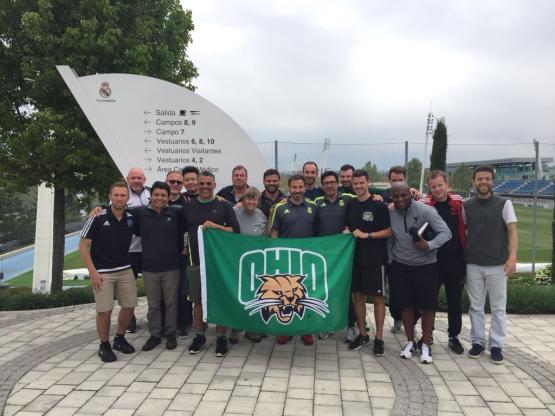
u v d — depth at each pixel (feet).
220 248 16.89
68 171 28.89
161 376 15.39
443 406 13.41
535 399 13.89
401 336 19.76
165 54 31.76
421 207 16.28
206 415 12.76
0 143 29.30
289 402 13.56
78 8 27.40
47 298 26.89
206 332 20.26
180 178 19.54
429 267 16.46
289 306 16.51
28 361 16.80
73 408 13.14
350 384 14.82
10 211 110.32
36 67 27.12
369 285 17.04
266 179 19.80
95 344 18.74
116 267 16.92
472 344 17.24
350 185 20.38
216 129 24.34
